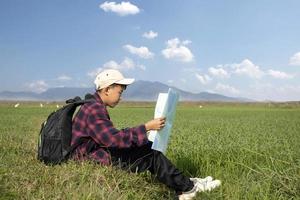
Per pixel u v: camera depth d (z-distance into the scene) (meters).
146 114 13.33
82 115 1.86
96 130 1.82
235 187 1.97
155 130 1.78
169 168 1.89
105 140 1.80
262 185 1.93
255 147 3.08
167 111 1.77
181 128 5.64
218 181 2.02
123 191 1.70
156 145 1.76
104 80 1.88
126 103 54.38
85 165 1.81
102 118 1.83
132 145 1.81
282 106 37.44
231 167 2.45
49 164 1.91
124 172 1.85
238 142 3.45
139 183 1.88
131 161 1.90
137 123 7.53
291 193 1.80
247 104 47.06
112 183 1.73
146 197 1.79
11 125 6.58
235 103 50.84
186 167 2.51
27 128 5.87
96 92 1.93
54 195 1.57
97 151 1.88
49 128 1.89
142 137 1.77
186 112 16.77
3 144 3.04
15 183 1.66
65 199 1.55
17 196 1.54
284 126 6.29
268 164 2.35
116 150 1.89
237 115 12.87
